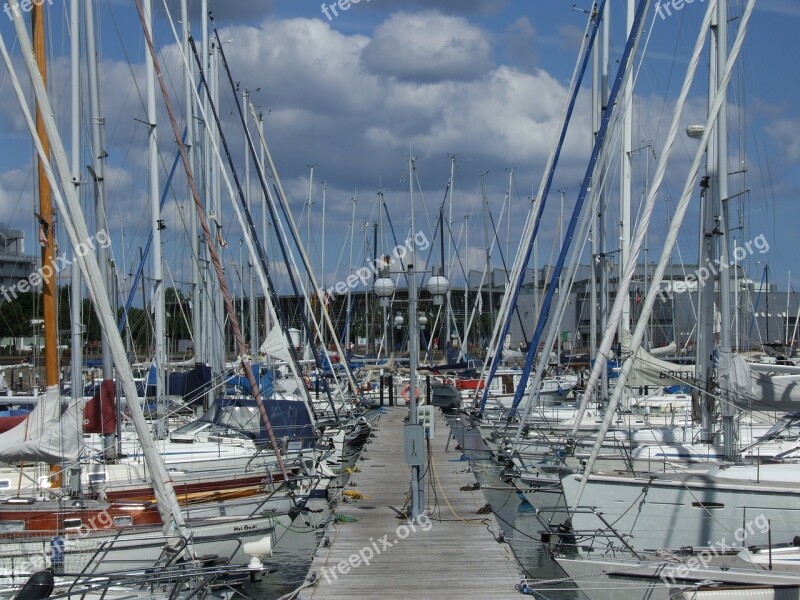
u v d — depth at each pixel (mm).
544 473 18828
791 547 13070
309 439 20688
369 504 18016
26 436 13320
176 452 18312
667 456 17234
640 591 12164
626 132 24297
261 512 15398
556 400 34344
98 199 17750
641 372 20141
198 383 22391
